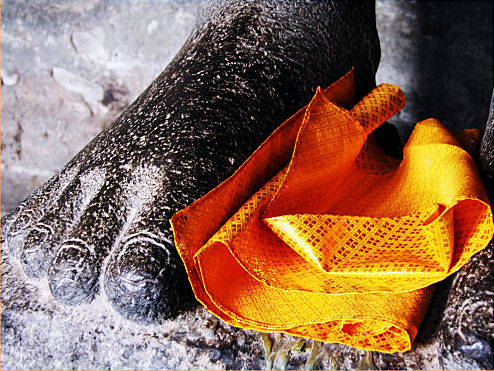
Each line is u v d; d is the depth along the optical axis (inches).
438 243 16.0
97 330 19.2
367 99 21.0
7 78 37.3
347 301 17.4
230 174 20.6
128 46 36.7
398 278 16.3
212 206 17.7
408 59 37.0
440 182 18.1
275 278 17.0
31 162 37.9
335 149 19.1
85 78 37.3
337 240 17.1
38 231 20.7
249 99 22.0
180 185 19.4
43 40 36.8
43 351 19.8
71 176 22.2
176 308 18.8
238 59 22.8
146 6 36.1
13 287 20.8
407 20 36.6
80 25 36.6
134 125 21.8
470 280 16.8
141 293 17.9
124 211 20.0
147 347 18.8
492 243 17.2
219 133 20.9
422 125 21.5
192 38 25.5
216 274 17.5
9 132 37.7
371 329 17.5
